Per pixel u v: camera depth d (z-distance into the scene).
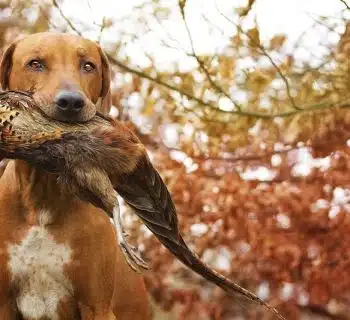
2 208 8.25
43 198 8.20
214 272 7.87
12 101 7.52
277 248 12.51
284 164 12.70
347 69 11.81
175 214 7.68
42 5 11.99
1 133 7.47
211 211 12.52
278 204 12.46
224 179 12.41
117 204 7.46
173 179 12.38
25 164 8.18
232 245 12.77
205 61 11.86
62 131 7.48
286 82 11.43
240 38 11.61
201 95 11.82
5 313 8.28
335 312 13.91
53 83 7.96
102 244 8.32
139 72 11.80
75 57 8.22
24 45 8.27
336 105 11.65
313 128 11.91
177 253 7.84
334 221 12.62
